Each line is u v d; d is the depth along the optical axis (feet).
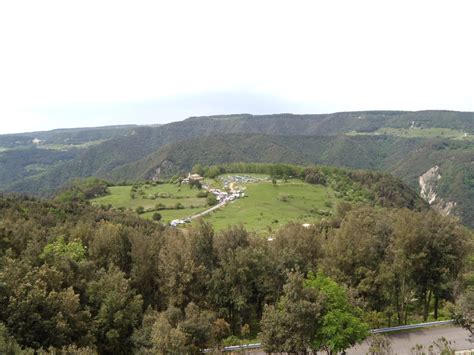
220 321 146.61
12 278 108.47
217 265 172.04
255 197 634.43
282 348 108.78
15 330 100.01
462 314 131.75
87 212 388.37
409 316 186.50
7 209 314.35
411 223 170.19
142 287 171.12
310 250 201.67
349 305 119.24
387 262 173.37
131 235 190.60
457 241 174.19
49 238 200.44
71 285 130.62
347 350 135.33
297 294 111.14
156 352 100.94
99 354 120.57
